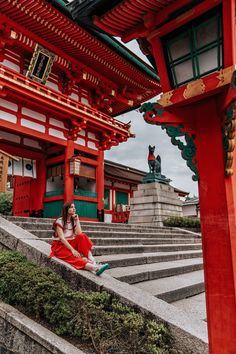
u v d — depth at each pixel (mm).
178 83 3170
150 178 17984
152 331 3467
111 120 16062
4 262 5059
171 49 3209
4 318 4168
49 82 14312
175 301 5184
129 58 14172
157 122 3178
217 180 2783
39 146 15555
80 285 4578
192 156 3084
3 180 7305
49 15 10938
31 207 15289
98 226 10219
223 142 2791
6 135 14180
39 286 4168
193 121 3059
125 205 27656
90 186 16281
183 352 3426
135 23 3391
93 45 12797
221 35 2812
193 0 2842
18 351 3871
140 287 5230
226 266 2625
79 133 15438
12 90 11602
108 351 3383
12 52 12859
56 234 5238
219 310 2619
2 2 10320
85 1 3268
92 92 16594
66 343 3496
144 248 8391
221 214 2719
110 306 4109
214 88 2670
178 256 8688
